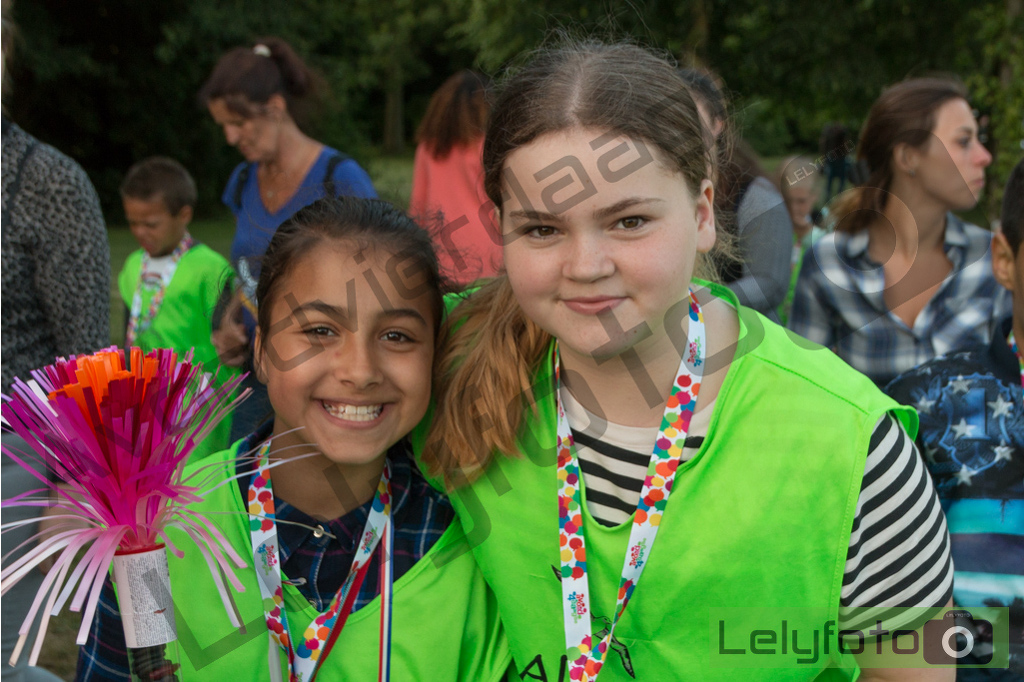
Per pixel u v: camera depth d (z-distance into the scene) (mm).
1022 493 1524
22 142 1972
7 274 1955
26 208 1941
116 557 1079
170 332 2799
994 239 1599
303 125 2773
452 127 2738
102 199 15984
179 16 15539
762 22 9578
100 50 15695
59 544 1053
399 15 23266
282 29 16188
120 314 6395
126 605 1083
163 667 1098
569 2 9750
